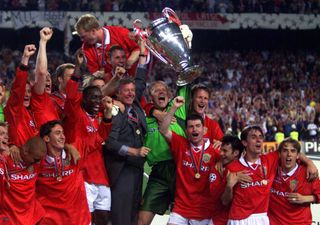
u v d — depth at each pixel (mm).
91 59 14727
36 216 13164
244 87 49219
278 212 14484
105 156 14398
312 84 50281
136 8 51469
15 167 12852
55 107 14078
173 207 14844
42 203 13383
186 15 52312
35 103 13492
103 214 14328
